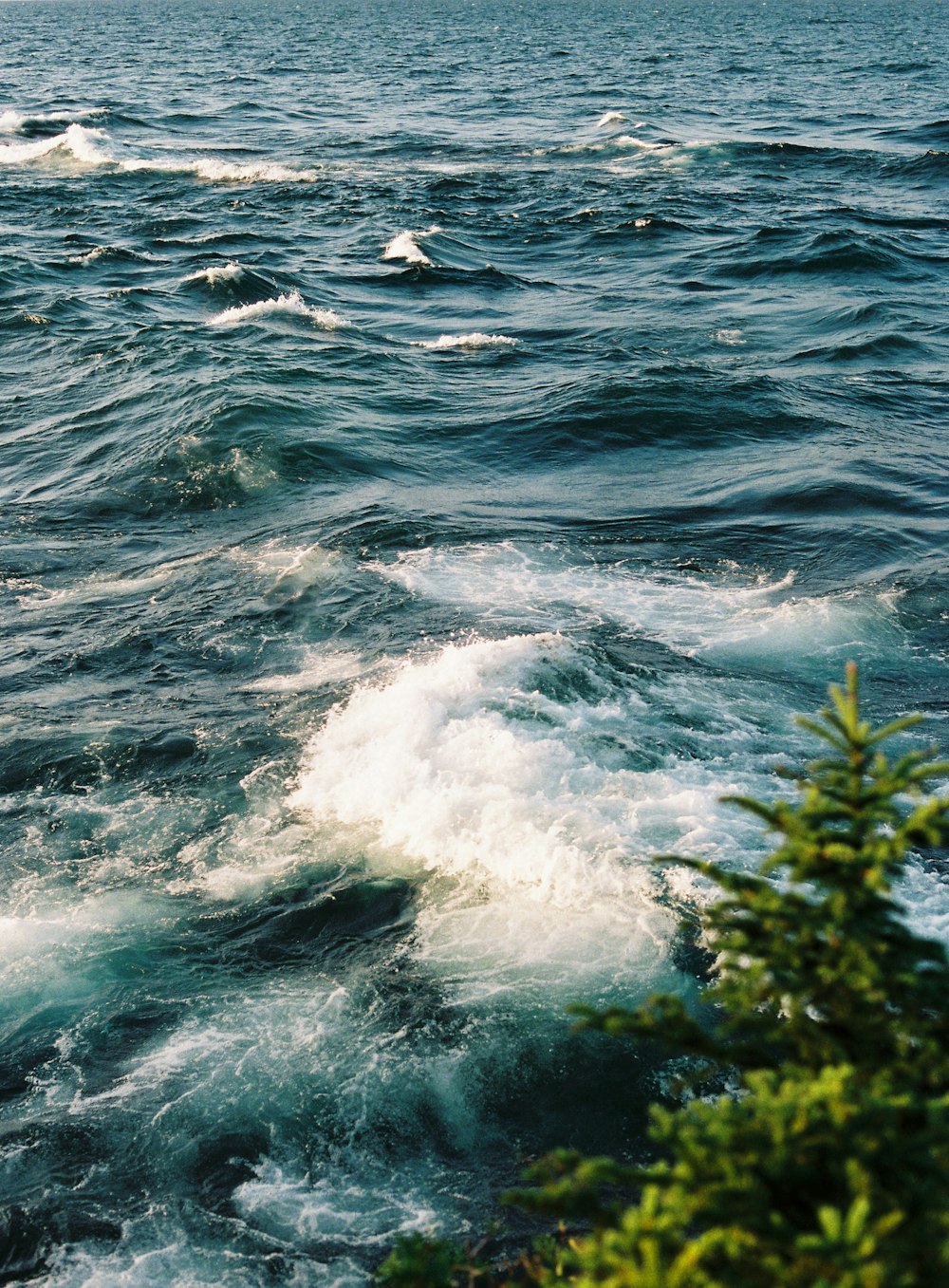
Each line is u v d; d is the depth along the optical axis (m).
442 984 8.90
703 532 18.03
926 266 35.94
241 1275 6.86
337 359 26.86
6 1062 8.40
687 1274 2.78
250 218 44.34
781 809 3.64
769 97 80.81
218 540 17.77
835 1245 2.66
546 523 18.45
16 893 10.06
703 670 13.54
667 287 34.66
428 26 183.00
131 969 9.21
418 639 14.29
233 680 13.59
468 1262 5.35
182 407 22.73
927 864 10.05
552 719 12.10
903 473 20.22
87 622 15.15
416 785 10.96
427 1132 7.77
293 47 134.12
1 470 20.80
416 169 54.44
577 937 9.23
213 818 10.98
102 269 36.66
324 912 9.73
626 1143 7.61
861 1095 3.10
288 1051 8.41
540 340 29.38
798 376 25.81
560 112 74.06
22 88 87.94
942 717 12.71
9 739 12.37
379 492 19.58
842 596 15.57
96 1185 7.46
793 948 3.54
